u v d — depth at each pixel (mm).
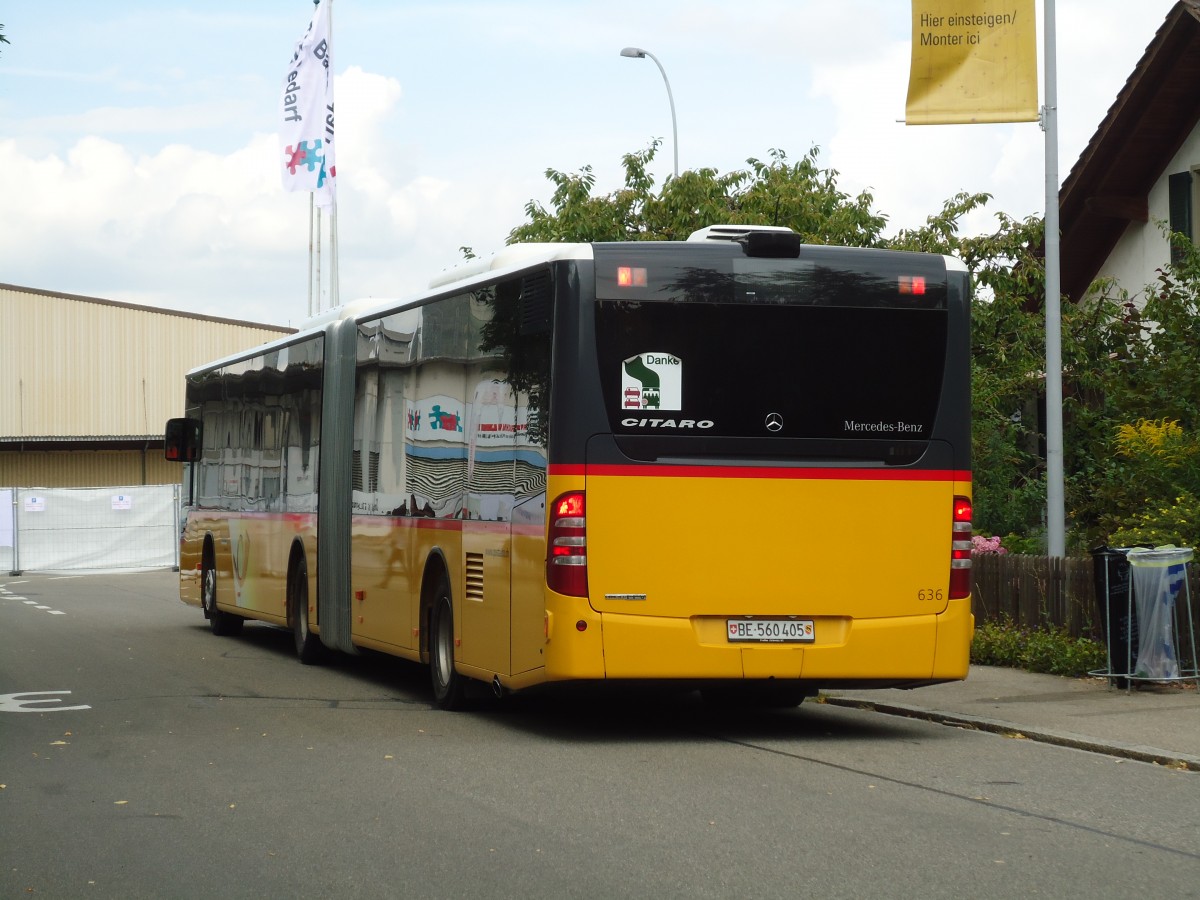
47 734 11359
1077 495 19016
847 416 10805
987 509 20828
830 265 10844
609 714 12500
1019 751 10383
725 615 10617
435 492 12867
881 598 10828
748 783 9062
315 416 16531
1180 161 23234
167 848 7477
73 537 45094
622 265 10609
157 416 66375
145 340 66188
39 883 6824
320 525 16250
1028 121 15258
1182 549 13180
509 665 11180
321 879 6801
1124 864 6953
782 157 30391
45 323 64250
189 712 12648
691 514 10586
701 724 11859
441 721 12016
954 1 15219
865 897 6363
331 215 34656
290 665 16891
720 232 11250
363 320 15156
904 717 12289
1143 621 13156
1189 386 17234
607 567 10492
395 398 14016
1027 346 24125
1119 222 24672
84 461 64500
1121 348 20312
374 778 9305
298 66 34312
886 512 10852
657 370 10594
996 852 7191
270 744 10766
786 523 10703
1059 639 14867
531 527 10805
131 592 33719
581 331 10531
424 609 13156
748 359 10695
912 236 26609
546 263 10789
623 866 6938
